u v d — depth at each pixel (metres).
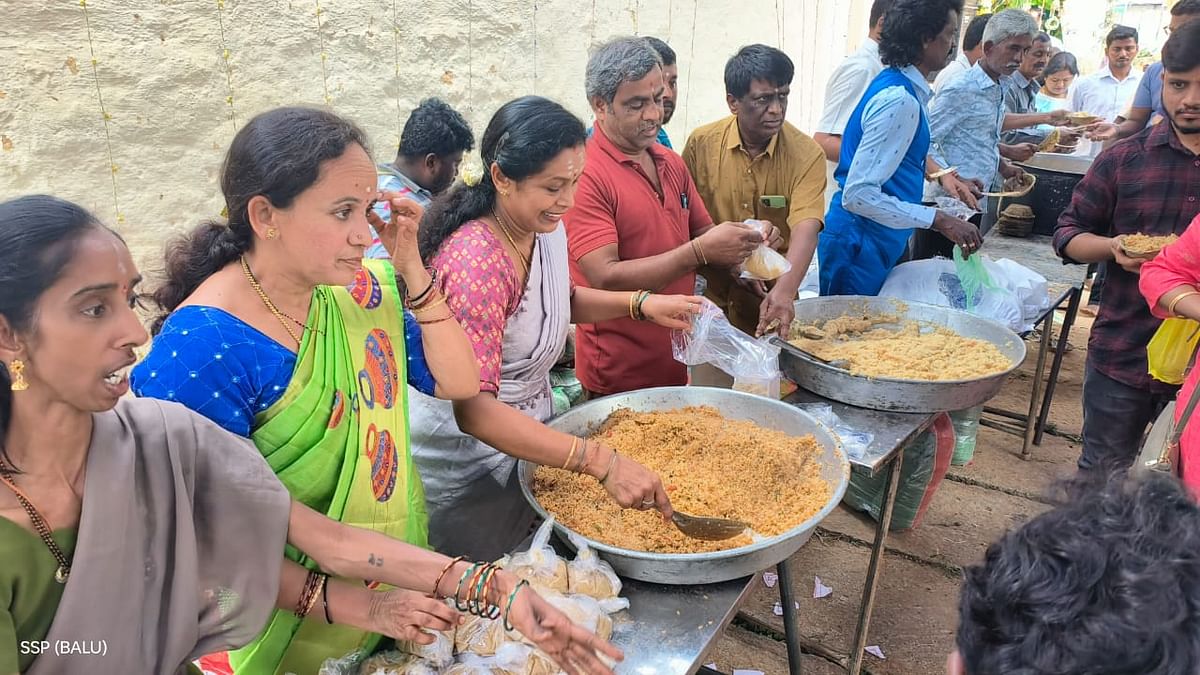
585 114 3.80
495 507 1.87
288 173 1.02
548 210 1.52
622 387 2.35
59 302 0.74
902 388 1.94
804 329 2.49
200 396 1.06
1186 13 4.57
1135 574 0.61
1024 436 3.83
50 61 2.00
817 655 2.50
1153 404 2.53
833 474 1.59
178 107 2.27
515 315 1.67
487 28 3.19
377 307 1.29
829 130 3.77
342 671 1.15
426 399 1.78
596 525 1.46
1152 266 2.06
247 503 1.00
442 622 1.11
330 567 1.09
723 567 1.30
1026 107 5.23
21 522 0.81
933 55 2.85
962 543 3.07
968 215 3.02
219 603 1.02
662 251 2.27
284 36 2.50
